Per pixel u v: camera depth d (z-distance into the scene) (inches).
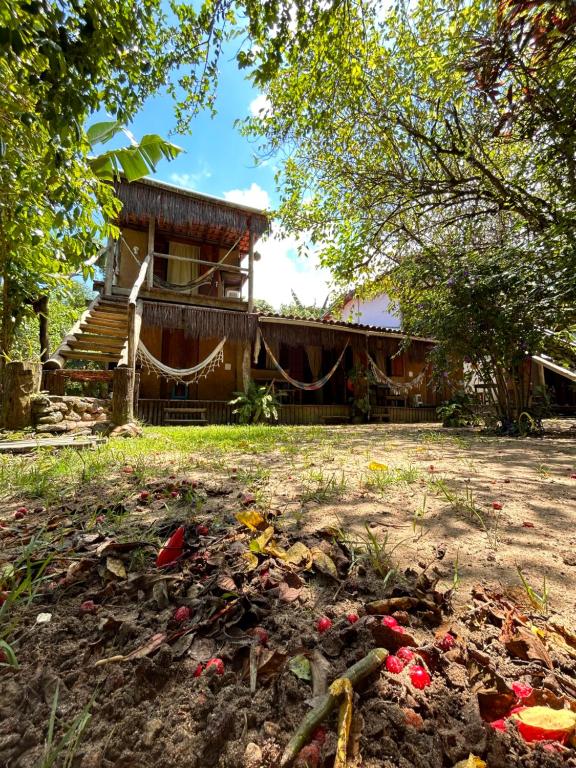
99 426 195.6
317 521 63.0
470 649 31.1
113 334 294.8
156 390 389.4
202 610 36.1
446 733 23.7
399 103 217.5
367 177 255.8
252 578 42.9
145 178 314.7
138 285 297.4
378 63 200.7
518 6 96.0
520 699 26.5
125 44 94.3
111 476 96.1
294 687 26.8
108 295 330.6
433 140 223.8
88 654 31.2
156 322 319.6
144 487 83.0
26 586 37.6
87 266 147.3
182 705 26.1
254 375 447.5
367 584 41.8
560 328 211.5
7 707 26.0
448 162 257.9
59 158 105.8
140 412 339.6
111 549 48.0
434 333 251.0
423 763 21.9
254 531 55.9
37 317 264.1
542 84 133.3
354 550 50.3
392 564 46.9
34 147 120.0
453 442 186.9
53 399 207.8
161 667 28.8
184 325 329.4
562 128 136.5
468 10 149.6
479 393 327.3
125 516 63.4
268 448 157.6
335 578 42.5
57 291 284.2
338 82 178.1
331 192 274.8
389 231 299.7
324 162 257.8
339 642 31.7
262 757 22.4
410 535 57.1
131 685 27.5
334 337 403.9
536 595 40.2
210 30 121.8
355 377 442.9
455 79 171.3
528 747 23.1
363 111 220.2
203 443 171.8
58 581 42.6
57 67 81.2
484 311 219.5
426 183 243.4
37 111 85.7
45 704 26.1
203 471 104.6
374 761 22.1
